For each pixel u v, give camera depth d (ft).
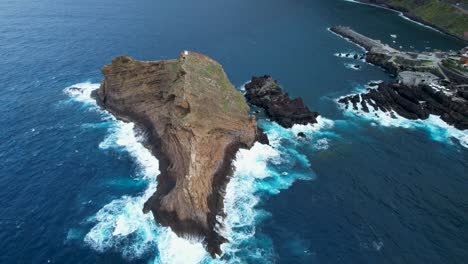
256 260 214.28
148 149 295.69
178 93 276.00
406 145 331.57
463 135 353.10
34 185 257.75
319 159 303.68
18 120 323.16
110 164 280.10
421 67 469.57
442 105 394.52
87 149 294.25
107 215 237.04
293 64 475.31
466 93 400.47
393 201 264.93
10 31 498.69
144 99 320.29
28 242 218.38
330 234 234.99
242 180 273.95
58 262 207.72
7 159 279.28
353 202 261.85
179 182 241.96
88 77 396.78
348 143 327.06
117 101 336.29
